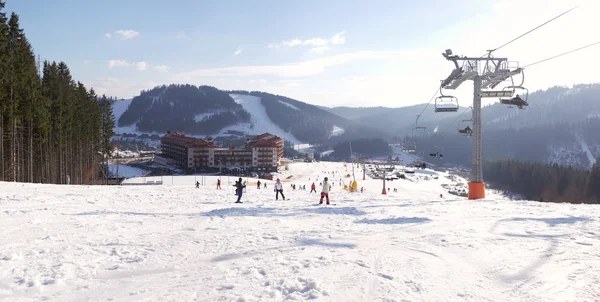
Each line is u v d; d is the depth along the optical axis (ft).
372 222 42.75
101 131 280.72
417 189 388.16
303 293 17.81
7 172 158.40
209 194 99.86
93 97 264.72
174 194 96.68
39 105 170.19
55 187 101.45
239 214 51.72
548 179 360.69
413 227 37.93
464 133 91.20
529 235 31.78
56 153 207.00
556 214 44.50
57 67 219.61
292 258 24.59
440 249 27.37
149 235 33.50
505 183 430.20
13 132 151.02
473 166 84.38
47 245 27.96
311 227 39.37
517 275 20.85
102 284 19.13
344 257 24.97
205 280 19.75
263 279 19.86
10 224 37.88
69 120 209.56
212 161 613.93
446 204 62.69
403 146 168.45
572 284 19.10
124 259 24.26
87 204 62.18
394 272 21.33
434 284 19.33
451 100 96.78
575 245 27.30
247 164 637.30
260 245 29.12
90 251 26.11
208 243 29.84
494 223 38.99
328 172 650.84
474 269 22.24
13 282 19.08
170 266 22.63
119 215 47.96
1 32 136.77
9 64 146.00
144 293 17.74
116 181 301.43
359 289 18.40
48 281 19.36
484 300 17.17
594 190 298.76
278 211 56.08
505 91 83.15
